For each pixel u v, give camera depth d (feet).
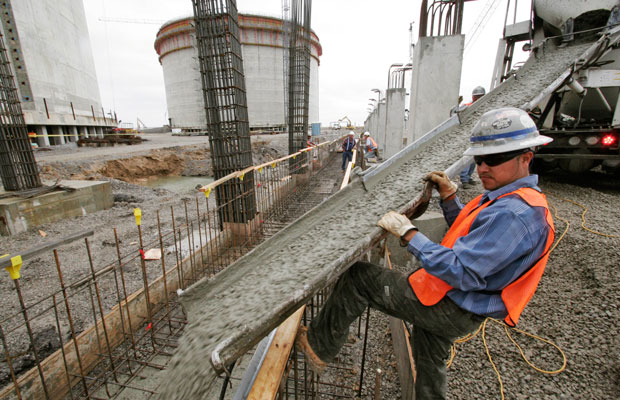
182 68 153.99
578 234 14.48
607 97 20.72
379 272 5.24
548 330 9.83
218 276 5.68
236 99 16.12
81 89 89.61
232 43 15.49
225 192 17.25
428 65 17.07
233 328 3.77
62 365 8.09
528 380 8.33
